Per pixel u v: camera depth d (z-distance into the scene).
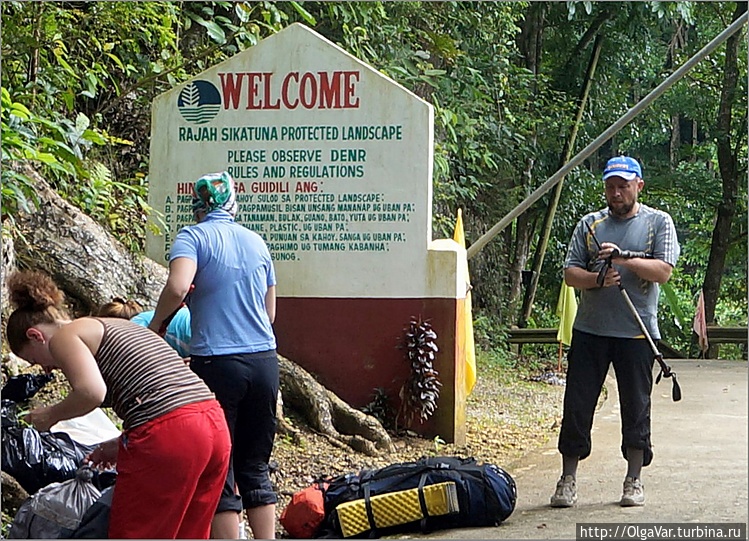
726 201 21.91
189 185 8.21
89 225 7.25
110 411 6.61
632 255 6.01
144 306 7.44
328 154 8.10
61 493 4.63
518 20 17.27
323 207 8.12
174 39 10.36
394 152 8.05
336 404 7.82
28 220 7.01
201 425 4.02
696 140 25.97
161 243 8.21
